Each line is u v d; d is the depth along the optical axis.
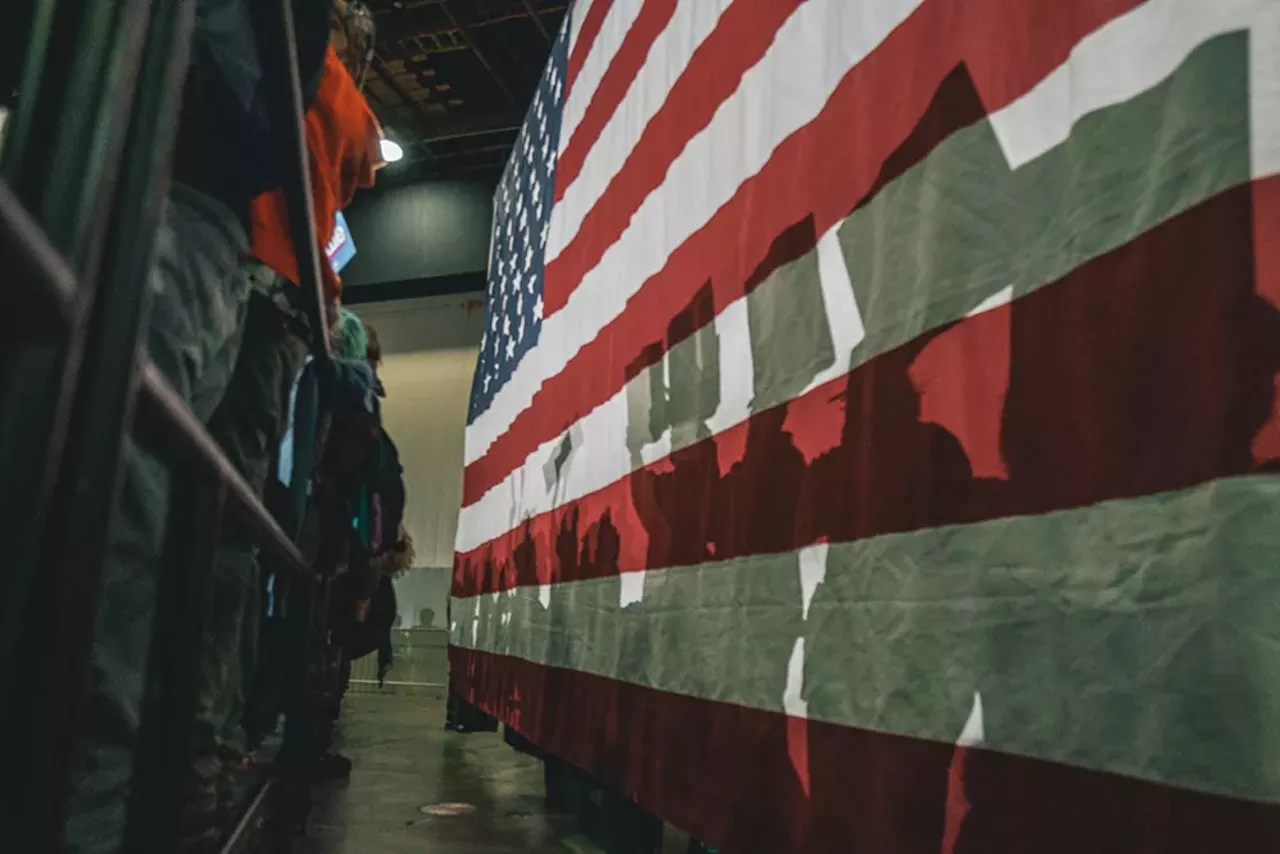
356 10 2.04
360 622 3.41
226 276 1.07
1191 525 0.67
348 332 2.97
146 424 0.69
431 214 7.80
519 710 2.72
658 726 1.64
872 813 1.01
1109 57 0.80
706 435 1.58
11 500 0.45
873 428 1.10
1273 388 0.62
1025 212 0.90
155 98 0.57
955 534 0.94
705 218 1.67
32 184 0.48
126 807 0.86
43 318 0.45
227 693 1.22
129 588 0.81
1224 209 0.67
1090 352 0.79
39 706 0.50
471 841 2.27
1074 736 0.76
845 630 1.11
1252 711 0.61
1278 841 0.59
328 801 2.76
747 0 1.58
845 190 1.22
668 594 1.67
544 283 3.00
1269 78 0.66
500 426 3.58
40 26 0.50
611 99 2.37
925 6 1.09
